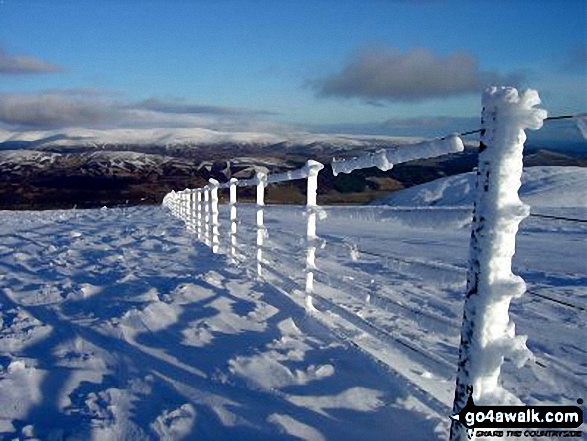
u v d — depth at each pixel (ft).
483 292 7.62
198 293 22.17
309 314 18.22
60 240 45.09
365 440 10.16
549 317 20.33
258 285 24.02
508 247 7.54
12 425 11.21
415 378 12.04
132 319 18.53
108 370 14.21
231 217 30.60
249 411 11.44
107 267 29.96
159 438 10.51
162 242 41.86
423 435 10.18
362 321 14.06
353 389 12.30
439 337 16.74
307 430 10.56
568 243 45.42
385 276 28.17
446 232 55.98
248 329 17.37
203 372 13.71
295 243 40.06
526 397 12.07
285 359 14.30
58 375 13.87
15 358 15.17
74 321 18.83
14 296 23.40
